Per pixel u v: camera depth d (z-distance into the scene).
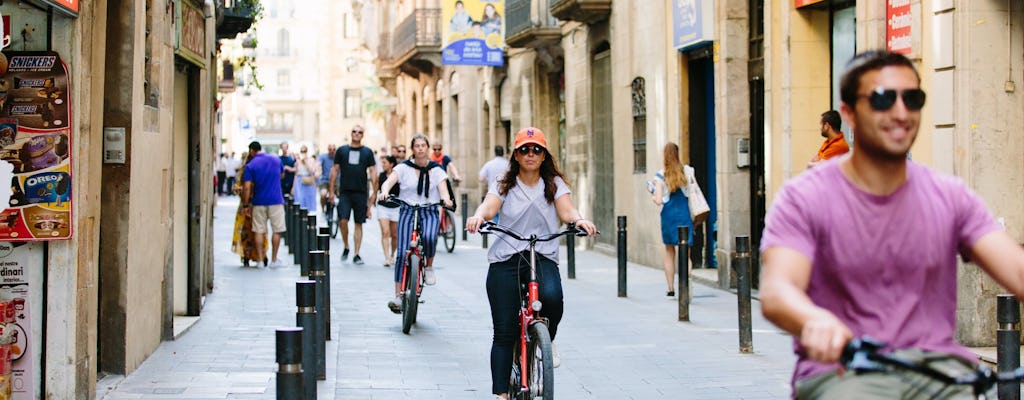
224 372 8.44
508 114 29.03
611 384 8.41
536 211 6.98
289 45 98.50
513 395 6.89
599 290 14.57
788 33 12.84
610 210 20.64
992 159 9.45
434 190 13.43
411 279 10.73
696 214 13.53
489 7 23.69
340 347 10.06
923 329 3.15
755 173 14.48
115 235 8.12
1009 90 9.45
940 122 9.70
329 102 92.19
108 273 8.14
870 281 3.15
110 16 7.97
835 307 3.19
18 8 6.72
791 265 3.04
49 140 6.71
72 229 6.79
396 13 46.03
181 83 11.31
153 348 9.32
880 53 3.11
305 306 6.79
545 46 23.98
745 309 9.67
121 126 8.05
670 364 9.20
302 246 15.30
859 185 3.15
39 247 6.82
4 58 6.68
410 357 9.57
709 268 16.64
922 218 3.14
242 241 17.41
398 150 18.59
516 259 6.92
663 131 17.33
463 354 9.74
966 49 9.42
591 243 21.70
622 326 11.30
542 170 7.07
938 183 3.20
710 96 16.78
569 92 22.86
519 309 6.93
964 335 9.38
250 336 10.32
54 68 6.70
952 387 3.04
